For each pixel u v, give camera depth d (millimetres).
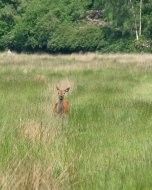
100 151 13266
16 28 95875
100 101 23469
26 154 11359
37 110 20078
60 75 38219
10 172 10070
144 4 87812
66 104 20391
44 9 95562
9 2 100250
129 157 12562
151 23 86438
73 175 10570
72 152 12531
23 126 15422
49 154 12047
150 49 84812
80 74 39656
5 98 23922
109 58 62812
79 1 97875
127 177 10773
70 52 92688
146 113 19984
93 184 10320
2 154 11742
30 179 9711
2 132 14094
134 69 43938
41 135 14047
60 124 16922
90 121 18188
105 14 90938
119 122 18031
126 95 26297
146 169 11297
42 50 95562
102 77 37344
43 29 93938
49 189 9531
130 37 88188
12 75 36938
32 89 28156
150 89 29594
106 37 90625
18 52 97625
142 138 15172
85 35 91250
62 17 95375
